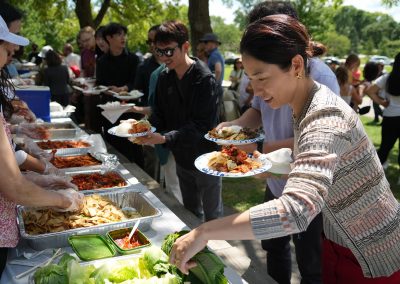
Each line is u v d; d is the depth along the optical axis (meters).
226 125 2.46
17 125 3.22
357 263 1.47
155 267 1.38
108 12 17.11
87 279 1.33
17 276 1.46
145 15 15.34
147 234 1.81
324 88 1.26
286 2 1.94
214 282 1.25
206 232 1.08
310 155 1.06
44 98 4.00
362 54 68.50
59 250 1.54
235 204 4.64
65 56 9.67
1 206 1.43
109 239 1.65
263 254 3.40
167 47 2.60
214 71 5.96
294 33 1.13
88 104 5.24
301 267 2.21
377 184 1.34
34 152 2.50
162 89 2.91
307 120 1.16
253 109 2.52
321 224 2.08
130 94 4.18
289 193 1.02
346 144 1.14
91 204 1.93
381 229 1.38
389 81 5.06
